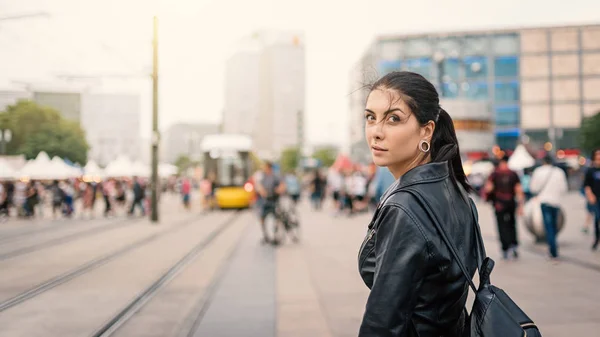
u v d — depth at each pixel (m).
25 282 7.34
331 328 5.01
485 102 43.84
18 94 29.09
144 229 15.95
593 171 9.31
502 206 8.62
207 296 6.50
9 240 12.98
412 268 1.28
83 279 7.59
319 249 10.94
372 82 1.60
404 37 56.28
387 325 1.26
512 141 56.16
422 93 1.47
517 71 56.34
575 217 16.70
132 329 5.05
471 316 1.33
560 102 55.59
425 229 1.30
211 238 13.27
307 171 57.91
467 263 1.39
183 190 27.59
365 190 20.94
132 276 7.83
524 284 6.55
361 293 6.55
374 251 1.42
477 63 56.25
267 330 4.97
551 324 4.79
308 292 6.66
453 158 1.58
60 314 5.59
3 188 22.00
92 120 94.44
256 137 33.34
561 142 55.69
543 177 8.49
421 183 1.39
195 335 4.84
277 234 11.88
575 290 6.16
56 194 22.47
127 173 34.59
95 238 13.35
